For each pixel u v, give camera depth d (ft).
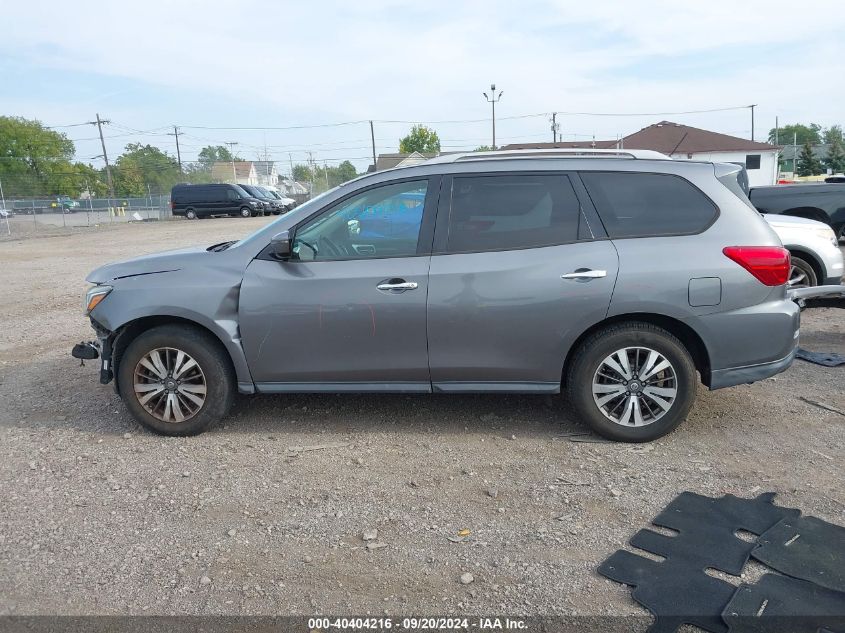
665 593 10.07
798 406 17.49
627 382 15.23
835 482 13.38
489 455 15.03
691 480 13.62
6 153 272.51
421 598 10.22
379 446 15.64
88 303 16.55
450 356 15.34
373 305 15.24
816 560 10.73
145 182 332.19
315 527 12.23
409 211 15.60
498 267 14.98
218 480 14.11
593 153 15.98
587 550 11.34
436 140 254.27
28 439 16.49
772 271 14.85
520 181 15.48
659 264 14.78
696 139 181.27
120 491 13.71
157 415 16.43
